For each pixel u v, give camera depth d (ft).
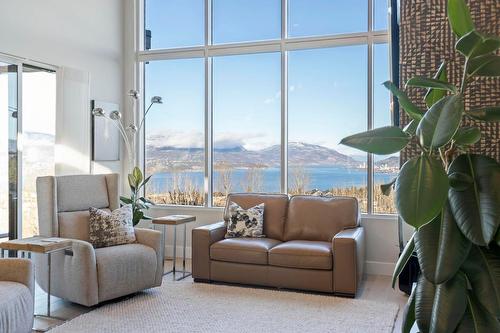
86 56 18.72
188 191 20.42
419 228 5.21
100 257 12.92
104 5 19.76
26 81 16.20
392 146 5.77
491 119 5.70
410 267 14.28
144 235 14.79
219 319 12.06
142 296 14.16
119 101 20.80
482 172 5.52
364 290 14.90
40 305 13.39
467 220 5.24
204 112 19.98
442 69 6.86
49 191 13.76
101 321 11.86
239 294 14.39
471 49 5.53
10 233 15.60
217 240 16.35
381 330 11.28
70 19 17.87
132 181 18.81
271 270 14.94
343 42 17.76
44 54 16.62
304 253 14.49
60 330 11.22
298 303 13.47
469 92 11.51
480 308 5.66
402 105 6.61
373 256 17.22
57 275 13.26
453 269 5.22
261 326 11.55
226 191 19.83
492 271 5.43
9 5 15.20
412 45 12.87
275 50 18.72
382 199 17.43
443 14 12.56
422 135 5.13
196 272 15.96
